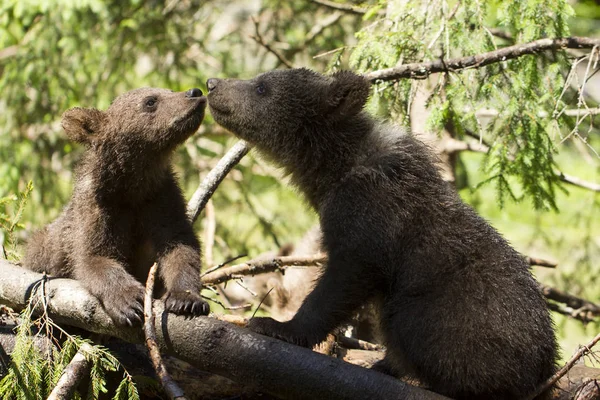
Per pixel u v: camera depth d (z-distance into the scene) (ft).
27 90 65.62
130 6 64.13
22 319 32.40
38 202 64.44
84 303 31.58
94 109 38.37
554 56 43.55
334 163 35.27
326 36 65.16
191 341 30.12
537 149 42.83
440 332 31.53
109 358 32.04
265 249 68.23
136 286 31.68
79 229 35.06
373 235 32.71
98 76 64.18
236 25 73.72
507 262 32.60
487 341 30.96
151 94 37.60
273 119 37.09
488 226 33.76
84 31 62.59
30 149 64.18
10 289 33.01
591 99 51.37
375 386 29.17
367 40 43.78
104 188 35.70
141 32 64.54
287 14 68.23
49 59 62.95
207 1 67.87
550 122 43.42
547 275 61.57
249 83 38.24
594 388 32.73
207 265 52.54
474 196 64.13
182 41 65.26
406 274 32.73
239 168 65.36
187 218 37.11
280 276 58.13
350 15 63.41
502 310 31.32
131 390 30.78
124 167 36.09
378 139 34.94
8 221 39.27
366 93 35.63
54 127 64.44
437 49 45.16
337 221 33.42
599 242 67.82
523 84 42.47
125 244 36.22
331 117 35.88
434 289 32.17
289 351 29.58
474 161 73.77
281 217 70.54
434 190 33.81
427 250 32.65
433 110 42.47
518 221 73.97
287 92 37.11
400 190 33.32
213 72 68.39
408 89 43.04
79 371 30.66
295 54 66.13
